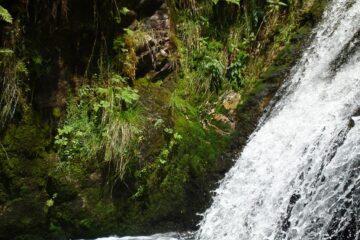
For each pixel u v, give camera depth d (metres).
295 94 5.97
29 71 5.86
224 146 6.27
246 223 5.23
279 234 4.79
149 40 6.36
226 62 6.81
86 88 6.07
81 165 5.83
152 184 5.93
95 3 6.08
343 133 4.58
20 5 5.77
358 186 4.23
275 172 5.21
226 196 5.75
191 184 6.04
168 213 5.94
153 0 6.48
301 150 5.01
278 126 5.74
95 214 5.79
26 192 5.73
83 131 5.91
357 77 5.34
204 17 6.98
